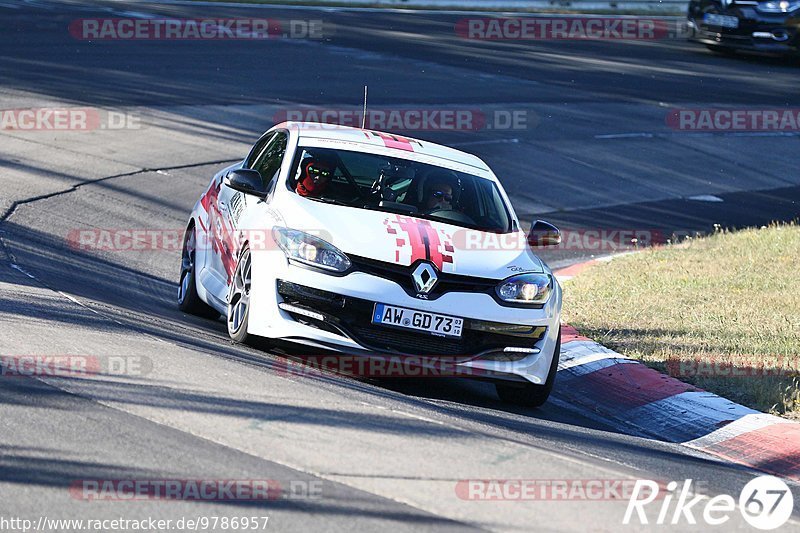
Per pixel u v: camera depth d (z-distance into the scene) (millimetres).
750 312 37375
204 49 85625
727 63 110688
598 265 47375
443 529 16391
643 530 17609
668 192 66750
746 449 25359
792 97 97000
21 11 92312
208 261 31219
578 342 32906
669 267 46062
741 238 53281
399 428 21297
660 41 122250
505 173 64125
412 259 25578
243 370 24203
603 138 76000
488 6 135125
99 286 33062
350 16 115188
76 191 46969
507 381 26109
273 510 16391
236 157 57875
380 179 28938
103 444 18328
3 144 53000
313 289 25062
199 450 18609
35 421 18984
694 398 28078
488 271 26156
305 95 73812
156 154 55938
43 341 24125
